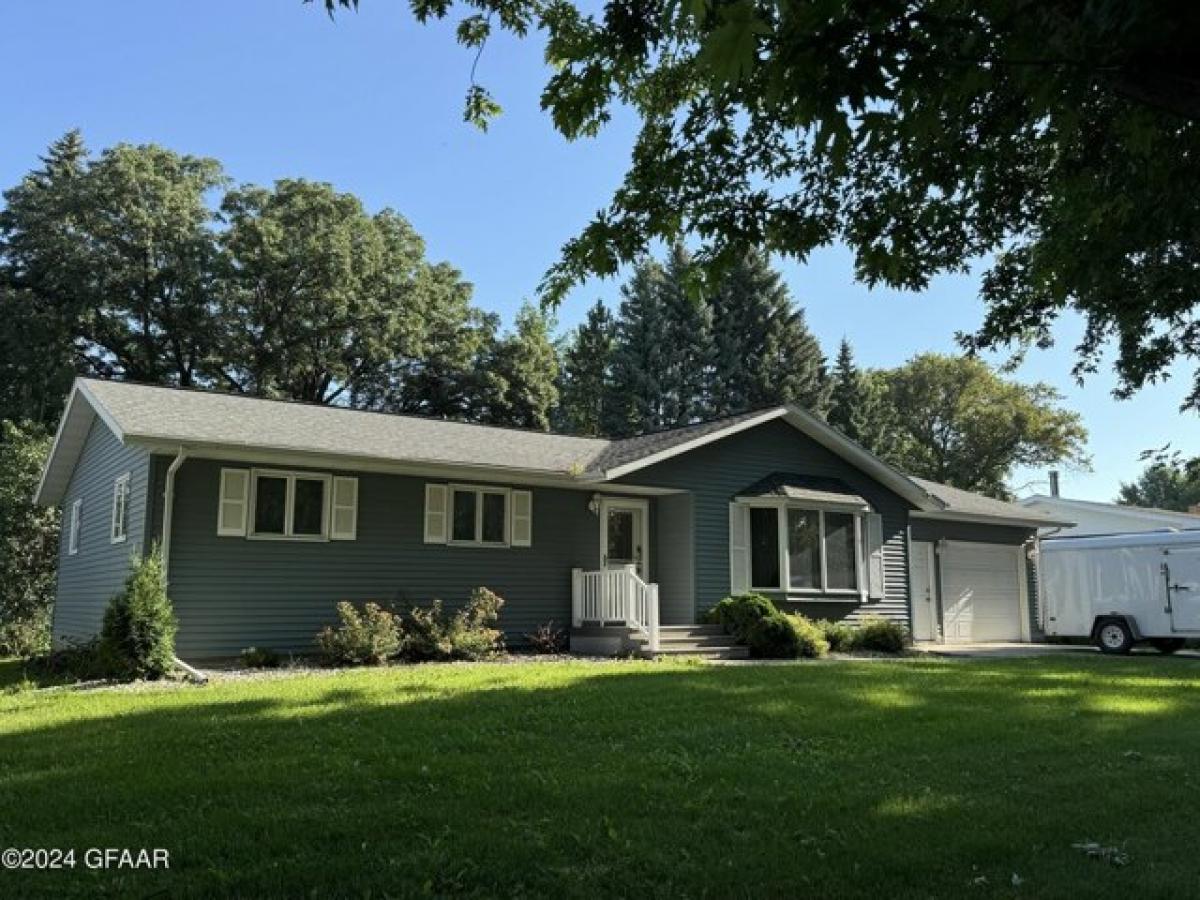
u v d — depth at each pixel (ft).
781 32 9.99
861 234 18.72
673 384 148.46
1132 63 10.45
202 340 112.57
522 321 133.49
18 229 109.29
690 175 17.63
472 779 19.02
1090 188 16.20
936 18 10.46
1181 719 28.22
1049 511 99.40
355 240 121.70
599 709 27.94
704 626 54.29
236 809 16.78
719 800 17.69
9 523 70.13
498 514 54.24
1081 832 16.21
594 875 13.53
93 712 28.09
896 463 153.58
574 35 17.39
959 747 23.36
